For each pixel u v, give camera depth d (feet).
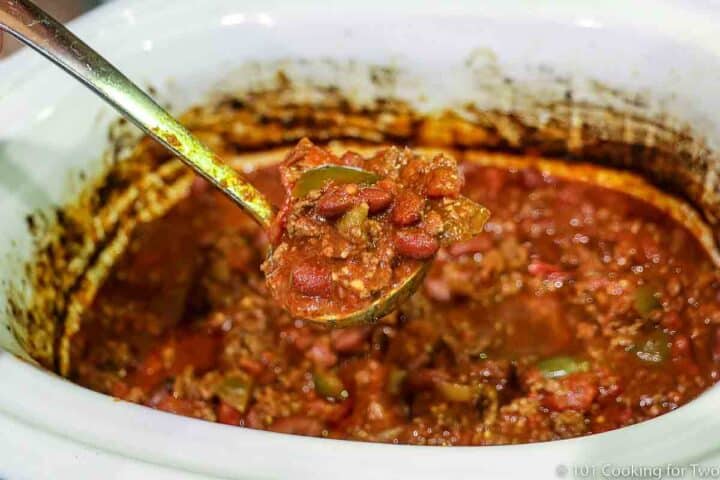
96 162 2.15
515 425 1.86
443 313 2.06
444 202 1.68
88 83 1.71
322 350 1.99
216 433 1.48
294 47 2.23
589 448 1.43
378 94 2.27
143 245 2.24
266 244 2.21
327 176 1.72
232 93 2.28
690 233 2.12
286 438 1.47
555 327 2.01
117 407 1.53
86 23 2.19
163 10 2.20
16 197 1.99
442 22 2.15
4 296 1.91
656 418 1.47
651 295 2.02
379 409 1.90
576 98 2.17
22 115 2.03
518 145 2.28
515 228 2.20
